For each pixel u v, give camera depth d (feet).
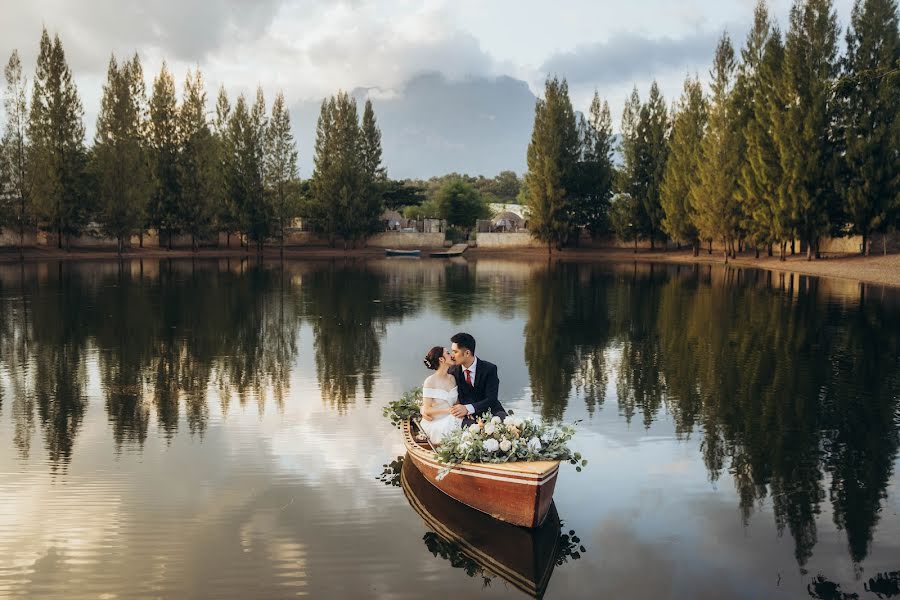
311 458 25.22
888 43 126.21
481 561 17.60
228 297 80.94
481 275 125.70
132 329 55.67
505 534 19.20
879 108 128.26
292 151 195.21
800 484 22.94
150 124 187.11
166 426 29.12
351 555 17.87
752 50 155.74
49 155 157.07
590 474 23.86
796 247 164.45
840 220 139.23
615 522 20.03
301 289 92.79
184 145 188.75
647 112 199.82
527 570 17.11
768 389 36.27
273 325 58.85
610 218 207.92
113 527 19.36
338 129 209.77
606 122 215.31
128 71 165.99
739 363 43.19
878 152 128.67
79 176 163.94
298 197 215.31
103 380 37.58
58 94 157.38
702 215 166.30
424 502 21.34
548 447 20.59
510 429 20.67
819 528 19.61
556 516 20.47
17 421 29.66
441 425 22.97
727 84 158.20
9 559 17.53
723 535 19.10
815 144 134.00
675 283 105.81
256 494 21.83
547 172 205.16
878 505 21.21
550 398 34.40
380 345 49.24
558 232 211.61
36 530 19.13
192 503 21.07
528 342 51.01
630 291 92.38
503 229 261.24
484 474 20.04
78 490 21.99
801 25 134.62
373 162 219.00
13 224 151.02
